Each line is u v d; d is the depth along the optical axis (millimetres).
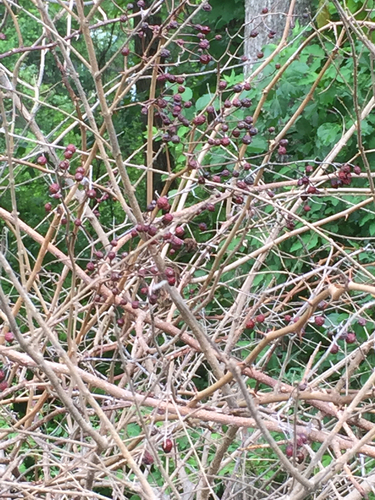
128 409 2850
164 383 3207
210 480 2494
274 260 4531
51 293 4691
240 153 2604
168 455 2527
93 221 2938
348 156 4719
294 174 4754
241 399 2428
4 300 1744
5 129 1950
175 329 2662
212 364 2164
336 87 4609
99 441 1937
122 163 2119
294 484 2039
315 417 2326
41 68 2859
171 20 2439
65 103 9656
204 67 7168
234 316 2844
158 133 2820
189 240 2637
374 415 3715
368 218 4480
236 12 7012
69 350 2367
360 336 4078
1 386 2307
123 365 1934
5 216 2701
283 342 3750
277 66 2777
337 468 1869
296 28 4805
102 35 10055
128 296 2832
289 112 4770
